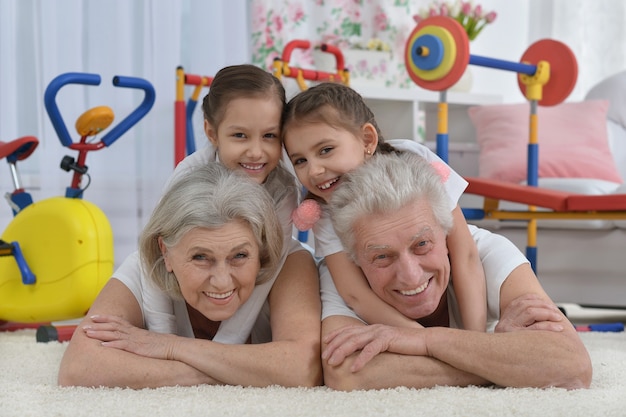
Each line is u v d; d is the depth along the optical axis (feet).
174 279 4.93
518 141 11.49
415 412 3.89
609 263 9.61
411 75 8.59
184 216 4.58
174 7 11.43
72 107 10.85
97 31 11.14
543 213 8.10
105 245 7.47
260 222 4.69
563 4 13.99
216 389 4.46
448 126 13.48
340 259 5.03
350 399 4.21
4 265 7.70
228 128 5.28
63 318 7.55
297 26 12.59
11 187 10.57
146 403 4.13
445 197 4.80
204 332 5.31
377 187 4.61
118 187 11.32
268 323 5.46
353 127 5.07
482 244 5.30
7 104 10.40
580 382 4.50
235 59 11.88
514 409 3.92
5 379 5.08
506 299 4.97
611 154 11.41
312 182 5.12
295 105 5.12
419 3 13.42
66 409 4.04
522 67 9.30
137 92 11.46
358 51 12.15
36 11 10.73
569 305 11.88
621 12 13.71
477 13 11.89
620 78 12.36
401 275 4.63
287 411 3.95
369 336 4.61
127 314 5.11
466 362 4.49
